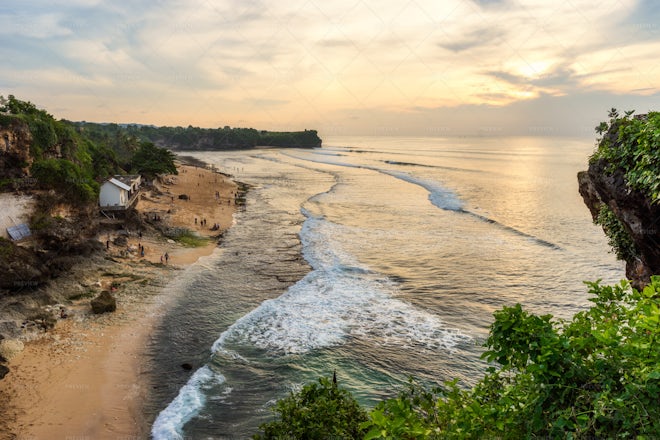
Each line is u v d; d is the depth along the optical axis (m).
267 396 24.22
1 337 27.58
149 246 52.44
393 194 96.31
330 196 94.12
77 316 32.75
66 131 64.50
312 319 33.22
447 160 189.75
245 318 33.31
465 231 60.69
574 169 145.12
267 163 188.25
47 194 43.47
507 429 5.86
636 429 4.87
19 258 34.31
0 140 45.66
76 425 21.52
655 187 8.70
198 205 81.44
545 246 52.09
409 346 29.14
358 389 24.72
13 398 23.05
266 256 50.44
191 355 28.34
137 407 23.12
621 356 5.53
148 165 96.19
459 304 35.81
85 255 43.25
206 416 22.48
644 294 6.41
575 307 34.91
